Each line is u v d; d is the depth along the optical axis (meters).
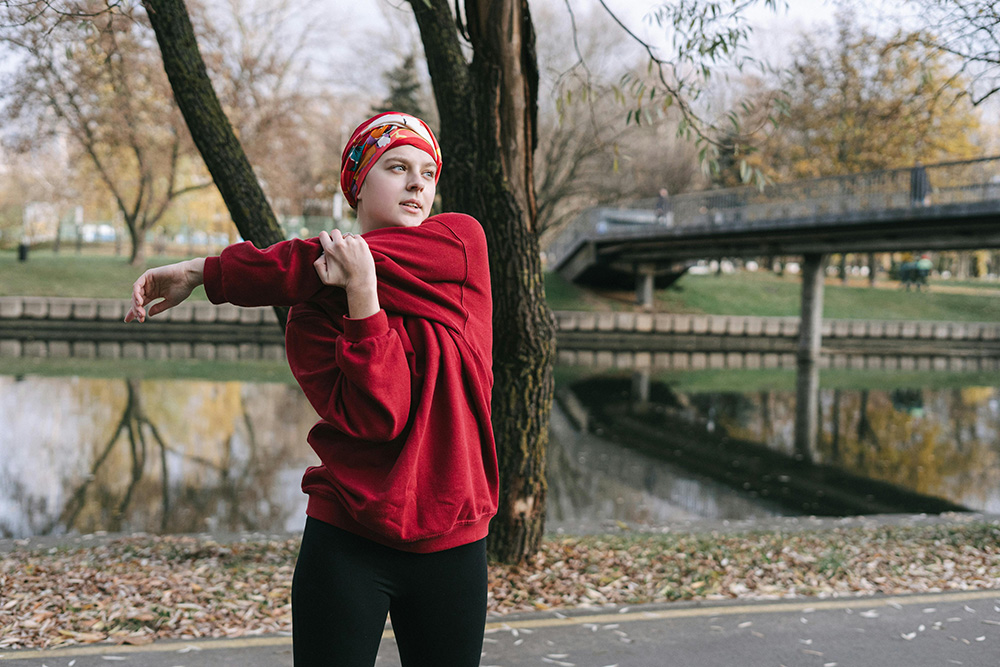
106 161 31.62
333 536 1.37
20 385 16.86
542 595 3.93
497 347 4.68
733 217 28.22
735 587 4.06
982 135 27.78
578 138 30.02
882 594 3.92
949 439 13.83
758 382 21.80
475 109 4.48
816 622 3.45
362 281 1.29
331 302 1.37
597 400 17.64
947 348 34.34
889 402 18.28
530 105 4.54
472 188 4.51
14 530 7.09
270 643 3.14
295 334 1.39
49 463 10.02
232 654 3.02
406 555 1.37
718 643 3.20
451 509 1.36
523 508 4.66
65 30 5.43
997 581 4.20
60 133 22.55
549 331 4.70
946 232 21.28
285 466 10.06
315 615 1.36
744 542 5.38
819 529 6.20
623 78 4.73
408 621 1.42
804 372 24.98
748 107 4.87
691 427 14.53
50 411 13.85
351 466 1.36
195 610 3.58
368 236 1.41
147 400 15.34
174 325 30.30
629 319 33.91
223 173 4.45
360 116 33.22
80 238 42.88
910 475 10.88
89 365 21.05
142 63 17.47
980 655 3.08
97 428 12.48
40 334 28.58
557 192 31.66
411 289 1.38
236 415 13.95
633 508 8.56
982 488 10.12
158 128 29.42
